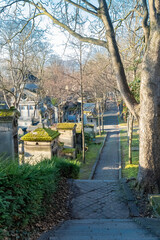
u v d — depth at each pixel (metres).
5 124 9.62
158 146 7.80
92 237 4.11
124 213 6.61
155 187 7.77
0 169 4.41
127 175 13.71
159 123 7.74
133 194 7.92
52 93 30.83
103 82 21.30
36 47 23.81
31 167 5.48
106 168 17.16
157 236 4.15
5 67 25.14
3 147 9.68
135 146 22.44
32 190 4.88
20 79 23.53
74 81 26.97
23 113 39.59
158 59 7.29
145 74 7.55
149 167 7.84
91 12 8.39
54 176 7.00
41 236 4.32
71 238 4.09
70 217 6.29
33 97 34.53
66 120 42.78
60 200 7.31
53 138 12.77
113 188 8.91
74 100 32.19
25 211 4.50
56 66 29.88
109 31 8.16
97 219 5.99
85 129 32.44
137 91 13.02
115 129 41.41
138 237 4.09
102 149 25.27
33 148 12.80
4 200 3.96
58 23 9.01
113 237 4.12
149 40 7.43
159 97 7.54
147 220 5.61
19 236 4.00
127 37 15.04
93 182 9.70
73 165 10.28
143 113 7.84
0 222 3.77
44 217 5.43
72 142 19.72
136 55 13.47
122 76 8.30
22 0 8.94
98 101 35.56
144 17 8.27
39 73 28.53
